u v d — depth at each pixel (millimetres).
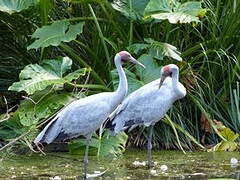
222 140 13344
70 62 12602
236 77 13836
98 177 10086
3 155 12125
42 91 12727
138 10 13477
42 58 13828
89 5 13156
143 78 12594
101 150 12219
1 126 12930
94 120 10570
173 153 12641
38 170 10688
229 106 13836
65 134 10727
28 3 13000
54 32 12797
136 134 13438
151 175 10219
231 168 10852
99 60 13617
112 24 13758
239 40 13898
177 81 11320
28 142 12219
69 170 10703
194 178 9922
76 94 12633
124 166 11117
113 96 10648
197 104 13320
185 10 12945
